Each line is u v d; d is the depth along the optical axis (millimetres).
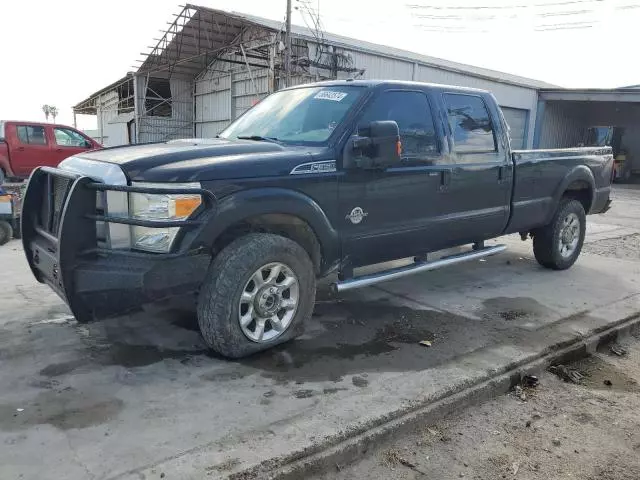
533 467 2863
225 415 3020
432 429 3182
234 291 3566
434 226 4891
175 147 3889
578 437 3162
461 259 5328
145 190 3279
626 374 4062
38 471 2482
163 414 3018
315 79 20672
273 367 3680
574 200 6695
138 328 4312
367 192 4281
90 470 2498
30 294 5191
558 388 3777
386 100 4527
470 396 3443
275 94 5301
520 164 5691
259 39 21859
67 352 3840
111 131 30656
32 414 2988
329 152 4043
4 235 7887
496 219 5555
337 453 2779
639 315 5062
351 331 4426
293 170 3801
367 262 4527
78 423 2902
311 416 3025
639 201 17375
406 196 4582
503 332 4477
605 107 31375
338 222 4141
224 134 5082
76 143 14930
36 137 14203
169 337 4145
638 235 9836
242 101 24172
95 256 3479
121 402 3146
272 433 2844
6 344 3957
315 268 4188
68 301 3416
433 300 5332
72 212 3350
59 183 3807
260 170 3645
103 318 3475
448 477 2762
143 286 3340
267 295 3771
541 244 6500
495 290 5734
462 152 5082
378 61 22188
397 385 3441
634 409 3510
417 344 4168
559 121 31219
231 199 3486
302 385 3418
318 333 4359
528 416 3383
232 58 24062
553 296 5547
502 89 27406
